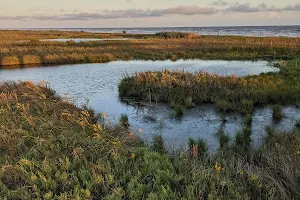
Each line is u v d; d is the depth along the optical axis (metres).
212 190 4.45
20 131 6.73
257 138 7.65
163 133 8.32
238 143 6.93
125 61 24.98
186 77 13.32
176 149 6.61
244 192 4.53
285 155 5.54
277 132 7.46
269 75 14.79
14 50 28.83
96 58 25.52
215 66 21.27
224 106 10.28
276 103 10.81
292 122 8.92
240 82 12.53
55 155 5.76
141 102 11.92
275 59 24.17
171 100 11.32
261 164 5.63
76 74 18.89
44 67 22.19
